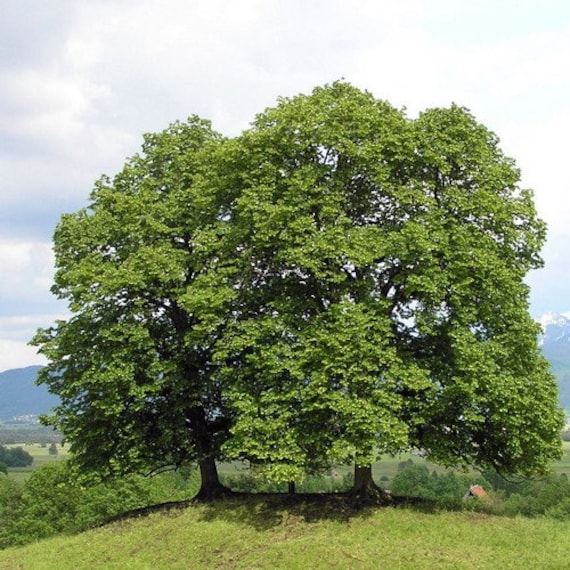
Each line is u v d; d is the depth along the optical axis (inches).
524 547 853.8
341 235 952.9
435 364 999.6
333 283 1023.0
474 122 1091.3
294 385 951.0
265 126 1077.8
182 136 1255.5
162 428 1096.2
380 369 942.4
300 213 991.0
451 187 1013.2
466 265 951.6
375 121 1026.1
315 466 1029.2
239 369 1029.8
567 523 992.2
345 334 911.7
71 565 944.9
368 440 888.3
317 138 1021.8
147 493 2247.8
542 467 1012.5
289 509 1038.4
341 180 1016.9
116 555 963.3
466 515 1000.2
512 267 1040.2
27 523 2130.9
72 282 1101.1
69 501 2176.4
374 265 1035.3
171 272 1064.2
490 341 976.3
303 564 824.9
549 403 985.5
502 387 927.7
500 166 1059.9
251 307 1061.8
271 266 1066.1
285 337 983.0
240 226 1030.4
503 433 987.9
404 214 1035.9
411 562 800.3
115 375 1030.4
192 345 1053.2
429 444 996.6
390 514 983.0
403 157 1003.9
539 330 1023.0
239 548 918.4
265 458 953.5
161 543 978.7
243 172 1049.5
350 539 890.1
